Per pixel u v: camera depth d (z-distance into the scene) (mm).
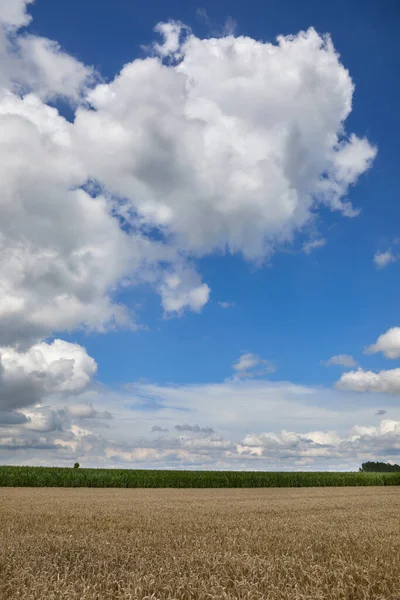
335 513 20422
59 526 14625
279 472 54438
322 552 10039
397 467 85125
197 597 6602
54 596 6262
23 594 6414
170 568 8047
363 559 8906
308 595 6469
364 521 16953
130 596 6164
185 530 13922
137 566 8312
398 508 23766
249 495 36219
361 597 6688
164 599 6449
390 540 11805
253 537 12219
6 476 46031
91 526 14875
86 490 40875
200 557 9031
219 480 51031
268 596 6414
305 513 20375
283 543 11172
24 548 10031
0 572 7855
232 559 8742
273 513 20266
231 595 6590
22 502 26016
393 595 6750
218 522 16109
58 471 47938
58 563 8766
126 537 12109
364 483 58438
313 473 56000
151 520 16641
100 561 8562
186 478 50031
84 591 6363
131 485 48156
